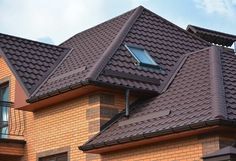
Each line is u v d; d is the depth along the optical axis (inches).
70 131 534.0
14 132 600.4
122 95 518.9
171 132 410.0
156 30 628.1
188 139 418.9
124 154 466.0
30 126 589.3
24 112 599.8
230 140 402.3
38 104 563.2
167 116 444.5
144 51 574.2
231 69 505.7
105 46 581.9
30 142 584.1
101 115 502.3
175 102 466.6
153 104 489.7
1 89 643.5
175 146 427.5
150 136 423.2
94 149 467.2
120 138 442.9
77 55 614.9
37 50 631.2
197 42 646.5
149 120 457.1
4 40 624.7
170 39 622.8
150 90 507.8
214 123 384.8
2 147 578.2
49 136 559.5
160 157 436.8
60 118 550.9
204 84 472.4
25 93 564.1
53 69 606.2
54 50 643.5
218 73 481.4
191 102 448.1
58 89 520.4
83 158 508.7
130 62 543.5
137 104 510.9
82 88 502.3
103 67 515.2
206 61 526.6
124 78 513.0
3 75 637.3
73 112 536.1
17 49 618.5
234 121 390.3
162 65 560.1
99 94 507.8
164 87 518.0
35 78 585.3
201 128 394.3
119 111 512.7
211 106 416.8
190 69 530.9
